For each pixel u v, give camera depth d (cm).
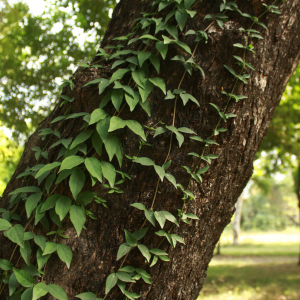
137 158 98
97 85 106
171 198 102
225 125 106
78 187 92
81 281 96
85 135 99
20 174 108
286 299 440
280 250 1247
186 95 102
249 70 108
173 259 104
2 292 97
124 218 100
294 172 962
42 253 92
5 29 402
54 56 410
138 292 101
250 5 114
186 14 109
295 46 123
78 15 389
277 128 669
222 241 1942
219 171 108
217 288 525
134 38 116
